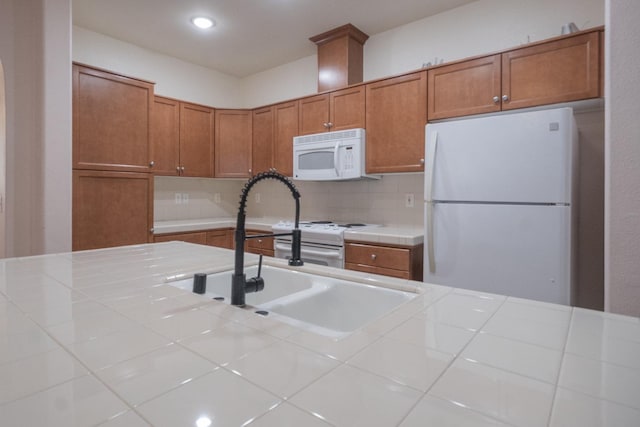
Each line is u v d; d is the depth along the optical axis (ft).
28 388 1.65
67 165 7.57
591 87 6.48
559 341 2.28
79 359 1.95
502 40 8.54
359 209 11.09
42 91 7.25
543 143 6.04
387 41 10.36
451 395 1.64
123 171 9.38
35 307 2.85
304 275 4.57
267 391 1.65
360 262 8.87
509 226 6.35
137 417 1.45
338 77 10.39
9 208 7.29
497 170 6.45
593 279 7.38
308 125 10.88
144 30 10.37
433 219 7.14
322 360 1.98
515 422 1.44
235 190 14.47
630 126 4.15
